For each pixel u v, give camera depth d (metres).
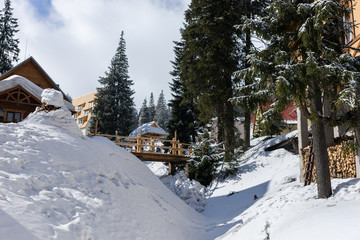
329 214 5.96
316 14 7.50
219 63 21.64
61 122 11.36
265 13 22.08
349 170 9.96
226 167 19.39
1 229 5.48
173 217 10.59
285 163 17.53
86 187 8.66
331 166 11.28
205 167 19.98
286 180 14.35
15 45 39.38
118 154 12.93
